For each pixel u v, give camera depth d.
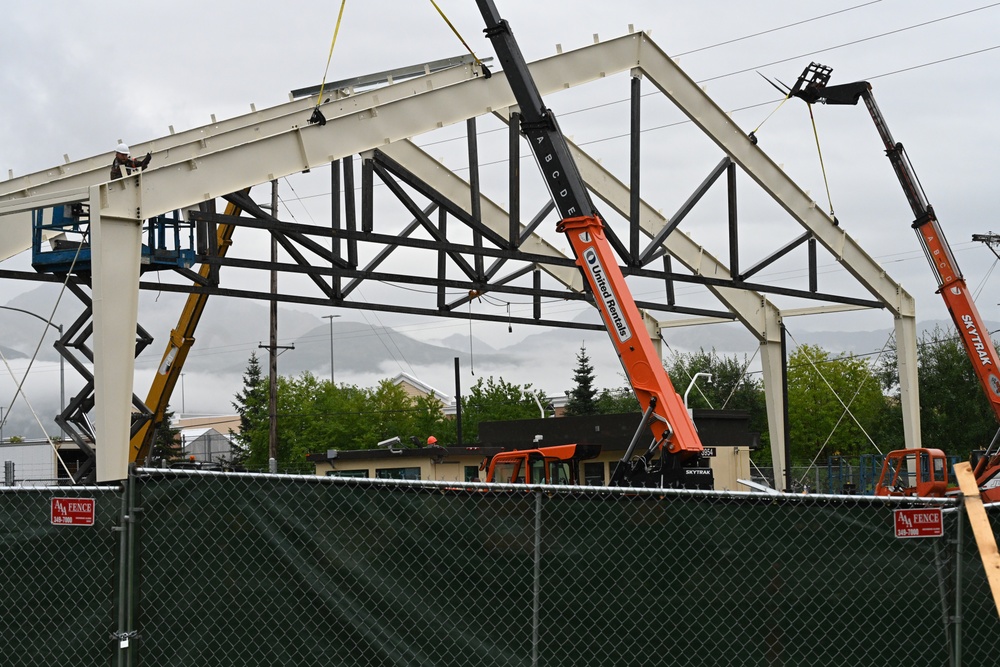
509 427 36.44
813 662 8.16
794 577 8.23
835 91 27.30
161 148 28.41
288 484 8.69
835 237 33.31
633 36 26.55
